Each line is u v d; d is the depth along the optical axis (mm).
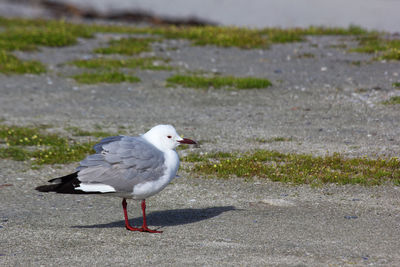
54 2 53406
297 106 18906
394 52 25062
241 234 8328
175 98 20312
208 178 11766
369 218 9086
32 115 17703
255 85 21594
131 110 18625
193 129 16250
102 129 16203
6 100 19562
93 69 24594
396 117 17078
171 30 33906
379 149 13703
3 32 29906
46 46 28328
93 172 8117
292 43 29547
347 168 12023
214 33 31438
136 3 54344
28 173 12320
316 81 22094
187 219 9242
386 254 7355
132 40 30141
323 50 27516
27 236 8289
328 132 15648
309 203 10016
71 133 15727
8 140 14781
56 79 22891
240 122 17062
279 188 11000
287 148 14055
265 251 7527
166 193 10891
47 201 10406
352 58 25406
